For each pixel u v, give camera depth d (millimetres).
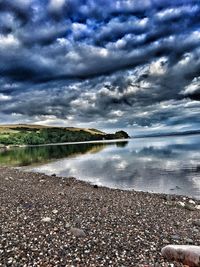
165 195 25984
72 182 33438
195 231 14562
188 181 33781
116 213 17531
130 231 13781
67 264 9859
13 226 13594
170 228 14812
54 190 26641
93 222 15000
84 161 66625
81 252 10906
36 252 10734
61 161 68062
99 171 46719
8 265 9641
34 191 24984
